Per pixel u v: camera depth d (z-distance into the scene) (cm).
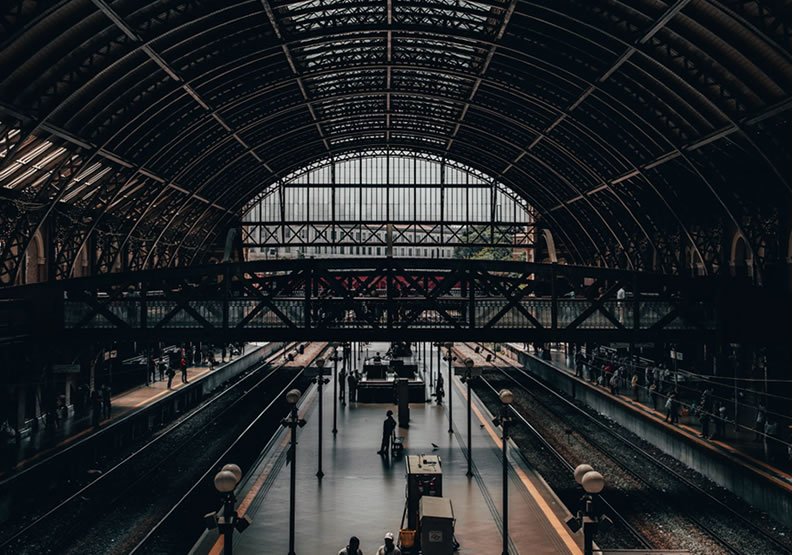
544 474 2992
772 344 2717
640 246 4981
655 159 3731
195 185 4897
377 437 3256
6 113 2538
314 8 3189
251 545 1903
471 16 3469
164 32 2756
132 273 2680
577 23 3027
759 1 2169
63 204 3678
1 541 2184
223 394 4934
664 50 2855
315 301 2733
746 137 2831
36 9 2102
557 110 3950
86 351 3897
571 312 3109
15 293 2628
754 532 2250
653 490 2723
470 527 2027
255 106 4341
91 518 2403
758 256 3206
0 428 2939
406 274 2753
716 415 3086
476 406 4119
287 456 2781
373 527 2055
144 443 3594
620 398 4012
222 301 2691
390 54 3938
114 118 3297
